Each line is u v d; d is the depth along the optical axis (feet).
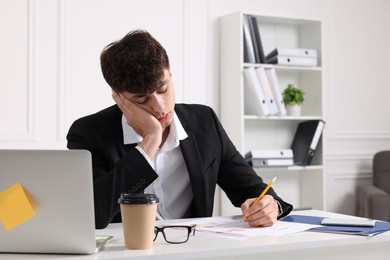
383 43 16.57
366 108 16.42
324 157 14.65
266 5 15.02
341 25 16.06
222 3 14.42
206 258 4.50
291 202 15.30
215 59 14.32
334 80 15.98
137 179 5.41
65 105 12.62
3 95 12.10
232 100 13.89
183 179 6.70
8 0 12.11
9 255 4.45
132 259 4.25
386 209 13.96
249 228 5.48
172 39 13.80
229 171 6.90
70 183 4.35
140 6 13.42
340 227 5.47
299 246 4.79
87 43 12.86
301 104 15.37
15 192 4.38
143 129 5.79
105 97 13.00
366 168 16.34
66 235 4.39
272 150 14.10
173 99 5.95
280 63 14.14
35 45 12.32
